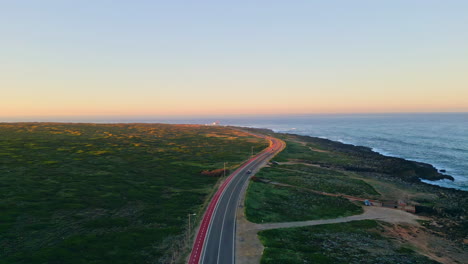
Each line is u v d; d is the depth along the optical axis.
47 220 66.88
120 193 90.50
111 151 156.25
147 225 67.94
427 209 89.94
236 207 79.75
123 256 52.34
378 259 54.12
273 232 64.38
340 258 53.22
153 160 143.00
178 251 55.09
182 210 78.94
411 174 137.00
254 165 138.75
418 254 59.00
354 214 82.19
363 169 143.12
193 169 129.25
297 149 197.62
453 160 172.62
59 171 109.62
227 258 52.19
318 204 87.69
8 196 79.56
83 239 58.16
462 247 64.69
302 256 52.88
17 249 52.84
